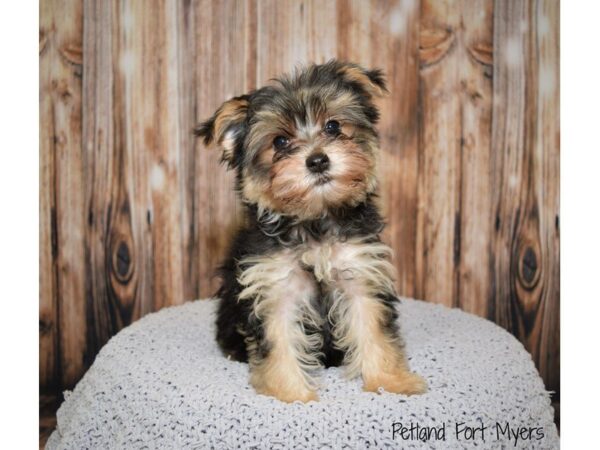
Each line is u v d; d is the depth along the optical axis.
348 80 0.38
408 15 0.50
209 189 0.53
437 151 0.52
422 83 0.51
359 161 0.34
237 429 0.32
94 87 0.51
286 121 0.35
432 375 0.36
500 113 0.50
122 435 0.35
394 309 0.37
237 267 0.37
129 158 0.52
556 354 0.51
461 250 0.53
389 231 0.53
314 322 0.36
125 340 0.42
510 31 0.49
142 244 0.53
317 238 0.35
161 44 0.51
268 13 0.50
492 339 0.41
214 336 0.44
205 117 0.51
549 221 0.51
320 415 0.32
